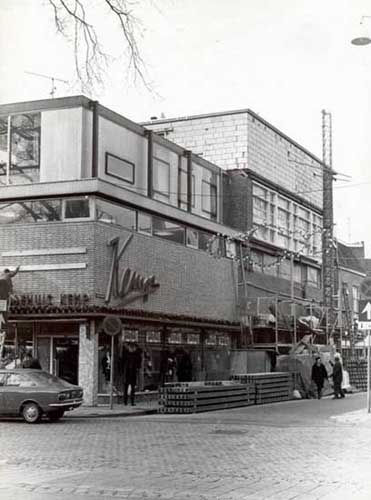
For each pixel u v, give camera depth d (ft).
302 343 125.90
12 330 92.63
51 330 92.02
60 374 91.30
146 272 99.19
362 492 34.91
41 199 93.25
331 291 154.51
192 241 114.32
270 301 126.72
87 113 95.91
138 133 106.83
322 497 33.55
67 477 38.68
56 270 90.58
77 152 94.38
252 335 123.95
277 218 146.20
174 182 115.96
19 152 96.78
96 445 53.06
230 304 121.70
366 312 81.97
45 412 70.54
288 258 148.87
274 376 105.81
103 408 85.61
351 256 195.42
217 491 34.81
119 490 34.76
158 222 105.40
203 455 47.91
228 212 134.10
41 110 96.27
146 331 99.55
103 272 90.74
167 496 33.42
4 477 38.63
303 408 92.48
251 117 139.13
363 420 73.10
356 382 141.28
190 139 141.79
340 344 154.92
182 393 84.07
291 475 39.78
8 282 88.84
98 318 89.56
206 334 115.34
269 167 144.66
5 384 71.87
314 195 165.27
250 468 42.24
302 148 160.04
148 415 82.48
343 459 46.26
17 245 92.73
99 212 92.12
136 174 105.81
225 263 121.49
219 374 118.11
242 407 94.79
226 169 136.98
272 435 60.70
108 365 92.07
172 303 104.73
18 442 54.75
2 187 94.02
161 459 45.91
